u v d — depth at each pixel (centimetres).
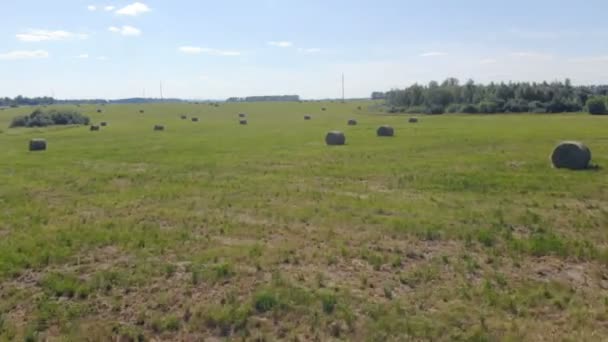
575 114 7519
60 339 704
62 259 1038
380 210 1439
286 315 765
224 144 3506
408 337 691
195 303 814
